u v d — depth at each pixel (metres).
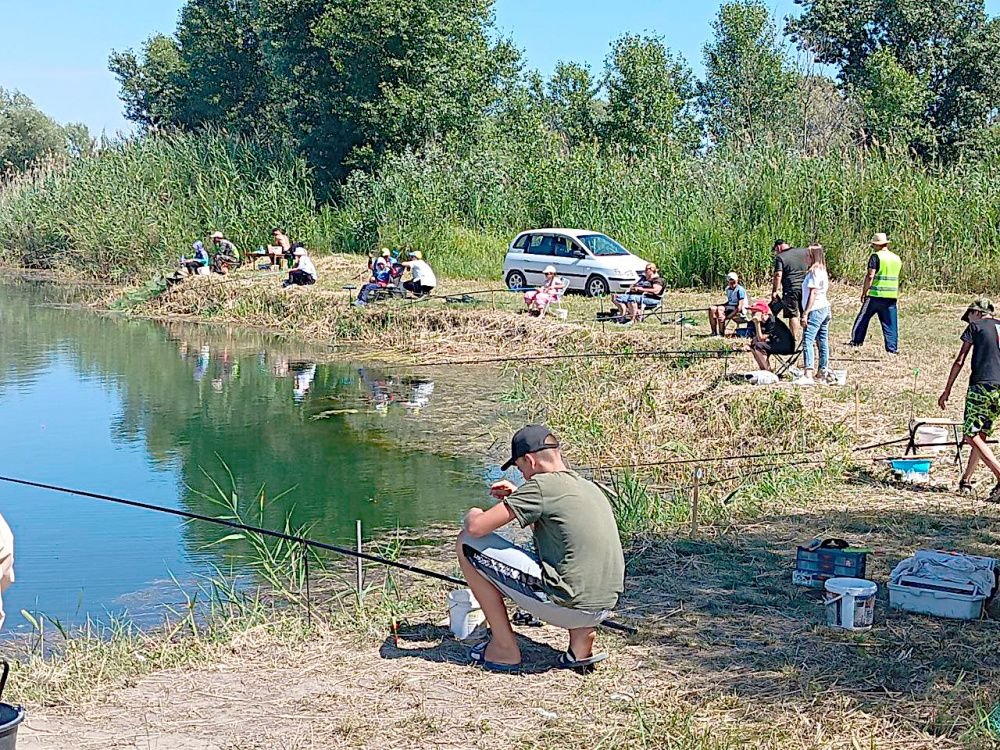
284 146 41.53
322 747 5.24
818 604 7.13
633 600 7.27
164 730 5.47
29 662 6.96
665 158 31.17
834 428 12.20
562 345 20.17
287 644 6.73
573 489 5.95
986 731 5.16
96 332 26.28
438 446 14.35
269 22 41.78
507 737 5.29
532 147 35.22
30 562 10.02
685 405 14.41
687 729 5.25
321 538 10.63
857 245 24.30
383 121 39.94
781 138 28.92
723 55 54.50
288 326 26.28
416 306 24.27
